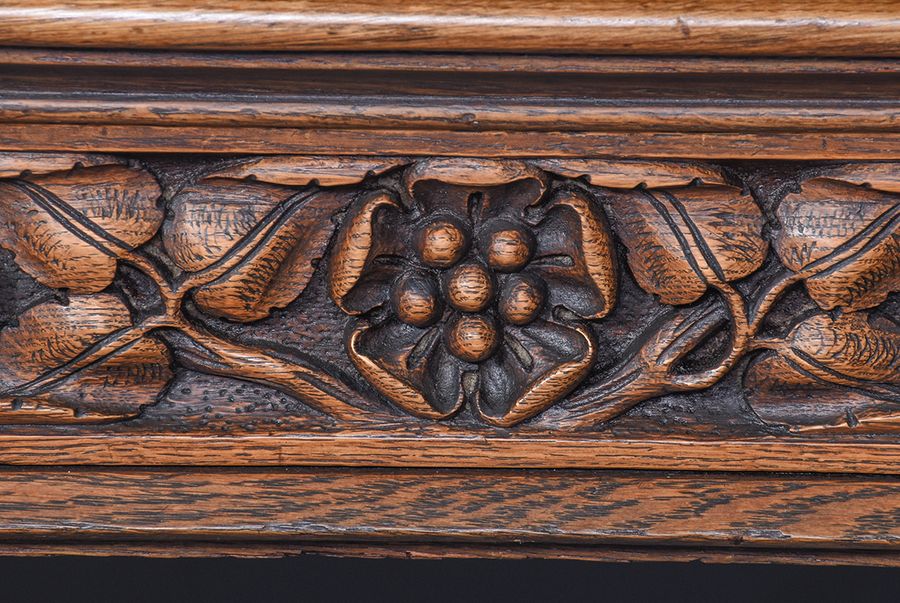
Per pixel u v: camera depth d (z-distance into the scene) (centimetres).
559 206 59
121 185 59
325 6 55
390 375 60
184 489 61
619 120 57
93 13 55
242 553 62
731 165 58
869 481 60
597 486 61
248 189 59
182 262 59
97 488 61
